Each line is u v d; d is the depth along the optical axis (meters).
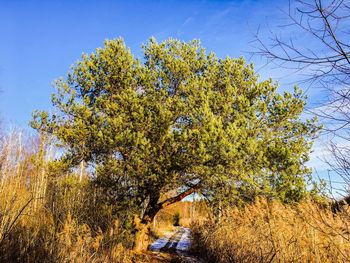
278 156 12.11
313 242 6.16
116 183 12.27
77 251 7.96
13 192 7.02
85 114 12.49
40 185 8.66
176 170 11.80
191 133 11.41
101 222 10.77
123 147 11.78
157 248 16.36
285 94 13.49
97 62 13.96
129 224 11.96
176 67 13.63
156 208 14.35
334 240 5.58
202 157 10.81
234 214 12.18
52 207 9.45
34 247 7.13
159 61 14.70
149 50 14.79
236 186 12.21
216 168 11.16
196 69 14.67
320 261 5.92
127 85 13.55
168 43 14.81
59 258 7.35
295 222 7.50
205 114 11.60
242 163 11.43
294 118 13.27
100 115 12.60
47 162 11.18
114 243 9.70
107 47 14.11
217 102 12.92
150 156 11.50
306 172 12.47
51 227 8.23
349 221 4.62
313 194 9.88
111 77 13.70
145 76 13.55
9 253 6.43
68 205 9.66
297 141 12.78
